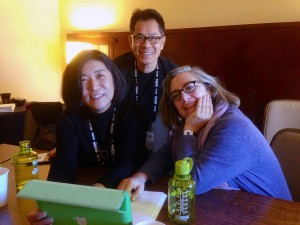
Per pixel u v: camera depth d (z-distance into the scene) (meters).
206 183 0.94
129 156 1.23
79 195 0.65
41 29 3.34
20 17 3.09
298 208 0.84
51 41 3.48
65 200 0.64
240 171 0.99
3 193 0.89
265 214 0.81
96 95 1.17
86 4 3.32
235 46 2.47
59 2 3.50
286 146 1.20
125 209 0.63
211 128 1.07
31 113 1.89
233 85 2.54
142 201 0.90
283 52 2.30
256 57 2.40
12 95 3.11
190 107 1.14
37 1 3.25
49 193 0.67
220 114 1.10
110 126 1.30
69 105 1.25
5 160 1.36
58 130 1.28
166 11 2.82
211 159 0.95
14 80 3.11
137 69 1.95
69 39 3.46
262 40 2.36
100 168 1.29
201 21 2.66
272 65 2.36
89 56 1.17
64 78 1.19
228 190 0.98
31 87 3.30
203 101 1.11
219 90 1.17
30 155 1.08
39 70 3.37
